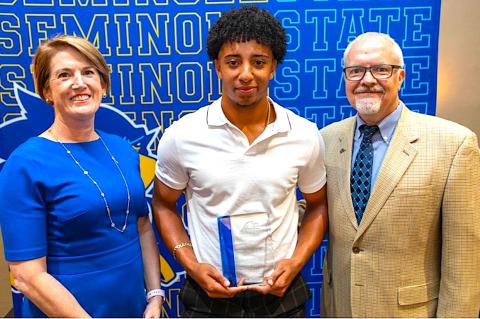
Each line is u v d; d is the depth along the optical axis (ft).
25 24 5.66
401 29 5.84
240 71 3.54
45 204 3.62
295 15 5.77
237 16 3.55
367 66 3.85
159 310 4.21
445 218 3.84
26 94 5.84
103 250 3.80
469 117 6.05
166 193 4.28
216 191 3.79
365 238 4.03
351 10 5.78
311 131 4.03
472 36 5.86
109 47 5.76
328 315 4.68
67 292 3.58
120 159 4.13
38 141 3.71
